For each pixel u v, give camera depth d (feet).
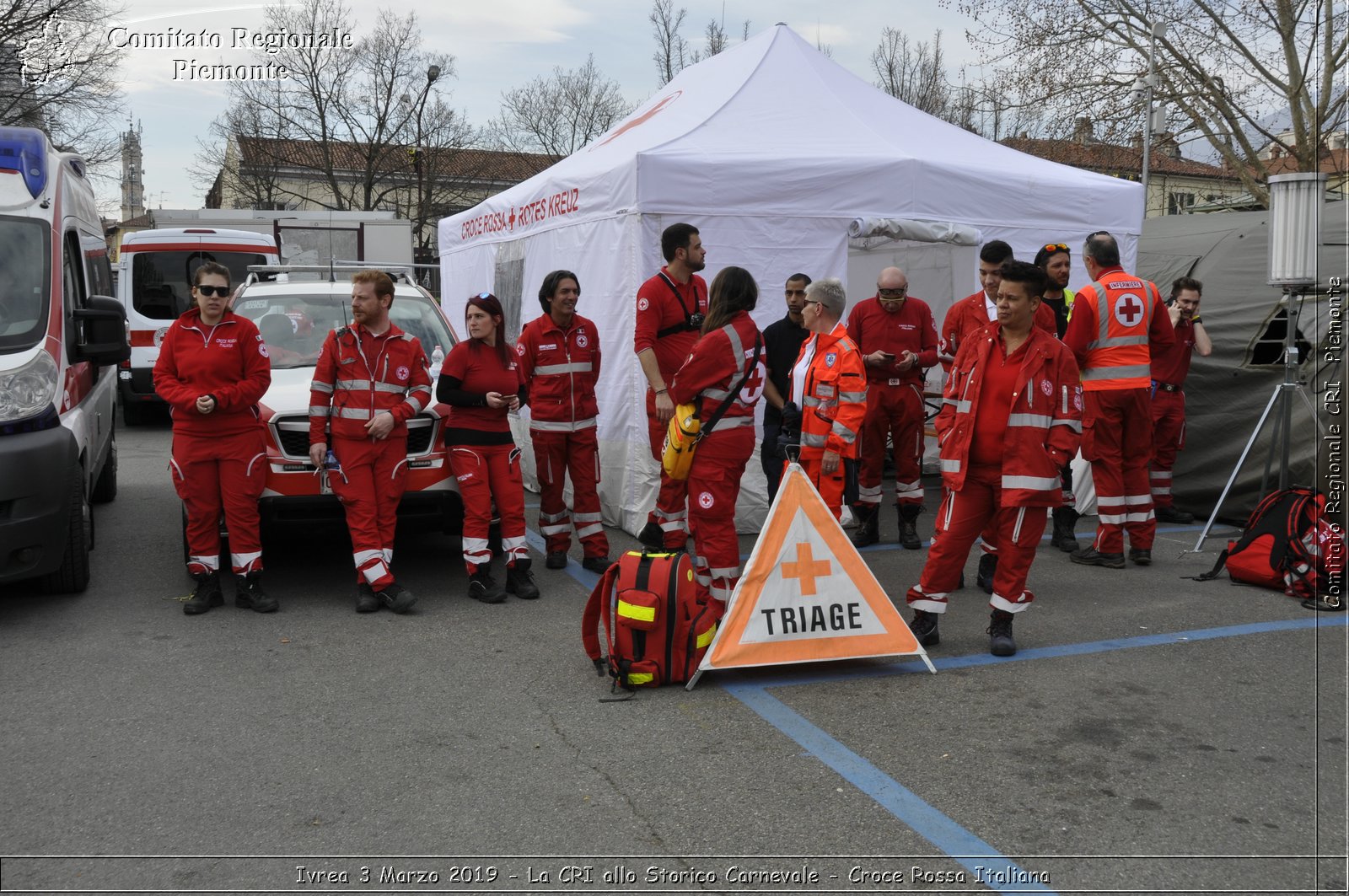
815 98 28.86
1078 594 21.34
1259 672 16.65
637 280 24.79
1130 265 29.76
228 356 19.16
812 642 16.34
